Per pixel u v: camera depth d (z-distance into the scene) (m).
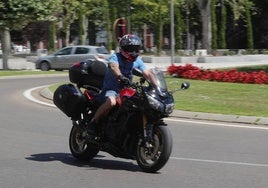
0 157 13.56
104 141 12.62
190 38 111.38
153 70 12.01
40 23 94.94
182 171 12.23
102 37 114.50
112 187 10.64
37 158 13.51
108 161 13.46
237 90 27.02
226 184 10.99
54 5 55.12
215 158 13.80
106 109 12.23
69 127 18.61
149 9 86.50
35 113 22.22
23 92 31.03
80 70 13.29
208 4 72.38
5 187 10.59
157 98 11.43
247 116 20.39
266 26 100.50
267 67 47.97
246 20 87.94
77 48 51.94
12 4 50.28
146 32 112.12
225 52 75.88
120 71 12.23
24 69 56.44
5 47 54.62
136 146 12.18
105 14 84.25
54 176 11.59
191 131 18.14
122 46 12.14
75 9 86.31
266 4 95.88
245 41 105.19
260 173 12.11
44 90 29.64
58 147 15.05
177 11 82.38
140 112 11.83
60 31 94.81
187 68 34.16
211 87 28.30
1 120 20.22
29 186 10.68
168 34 112.75
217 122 20.36
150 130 11.76
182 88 11.92
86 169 12.36
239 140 16.52
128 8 87.38
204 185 10.88
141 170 12.33
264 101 23.78
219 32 87.94
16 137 16.58
